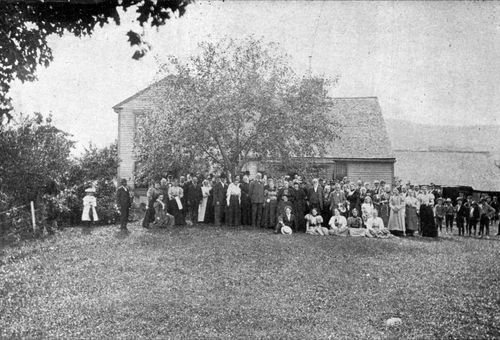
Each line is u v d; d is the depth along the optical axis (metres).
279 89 20.94
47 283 9.84
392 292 9.12
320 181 19.91
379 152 29.95
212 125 20.23
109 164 21.70
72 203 19.56
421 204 18.59
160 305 8.22
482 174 46.06
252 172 27.00
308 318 7.60
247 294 9.09
